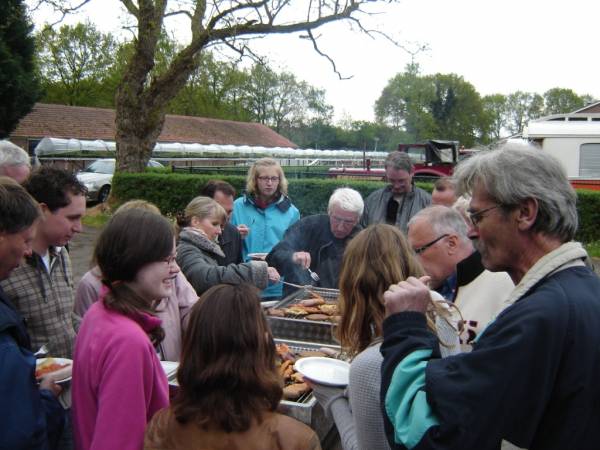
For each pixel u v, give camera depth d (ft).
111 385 4.76
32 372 4.80
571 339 3.46
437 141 50.01
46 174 7.34
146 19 43.98
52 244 7.47
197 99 146.20
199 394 4.37
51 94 136.26
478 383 3.47
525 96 230.89
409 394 3.81
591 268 4.30
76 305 7.90
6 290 7.09
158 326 5.43
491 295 6.84
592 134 36.45
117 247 5.18
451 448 3.45
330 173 58.34
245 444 4.25
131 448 4.71
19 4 59.36
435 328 4.86
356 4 40.14
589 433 3.48
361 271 5.20
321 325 9.25
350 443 5.33
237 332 4.38
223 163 114.52
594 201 34.65
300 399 6.78
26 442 4.51
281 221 14.70
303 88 179.01
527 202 3.87
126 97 46.03
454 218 7.20
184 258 9.64
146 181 46.32
